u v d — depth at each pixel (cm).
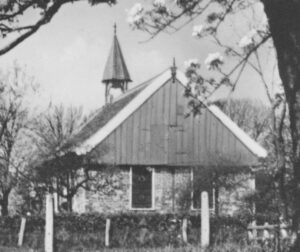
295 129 570
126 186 2878
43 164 2447
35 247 1789
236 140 3030
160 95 3008
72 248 1786
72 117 2736
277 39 570
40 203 2475
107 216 1972
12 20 563
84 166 2564
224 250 1396
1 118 3184
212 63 622
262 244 1153
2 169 2912
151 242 1912
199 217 1972
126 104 3058
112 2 601
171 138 2989
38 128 2739
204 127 3028
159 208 2906
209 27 625
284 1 550
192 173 2892
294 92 563
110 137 2869
